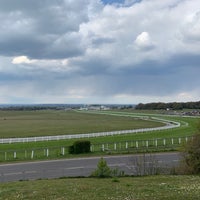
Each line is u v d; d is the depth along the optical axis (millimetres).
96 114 190375
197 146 24250
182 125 87938
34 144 51031
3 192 17875
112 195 16562
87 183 20188
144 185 19188
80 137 58875
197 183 19703
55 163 35750
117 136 61000
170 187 18469
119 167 32000
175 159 36781
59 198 16141
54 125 100750
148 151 43594
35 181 22688
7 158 39375
